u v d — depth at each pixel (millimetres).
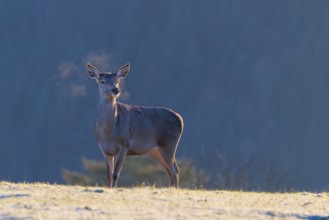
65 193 51281
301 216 46906
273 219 44938
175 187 64188
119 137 59875
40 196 49469
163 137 63781
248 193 58250
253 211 47156
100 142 59938
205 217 44188
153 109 63594
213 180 104438
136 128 61531
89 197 49469
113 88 58781
